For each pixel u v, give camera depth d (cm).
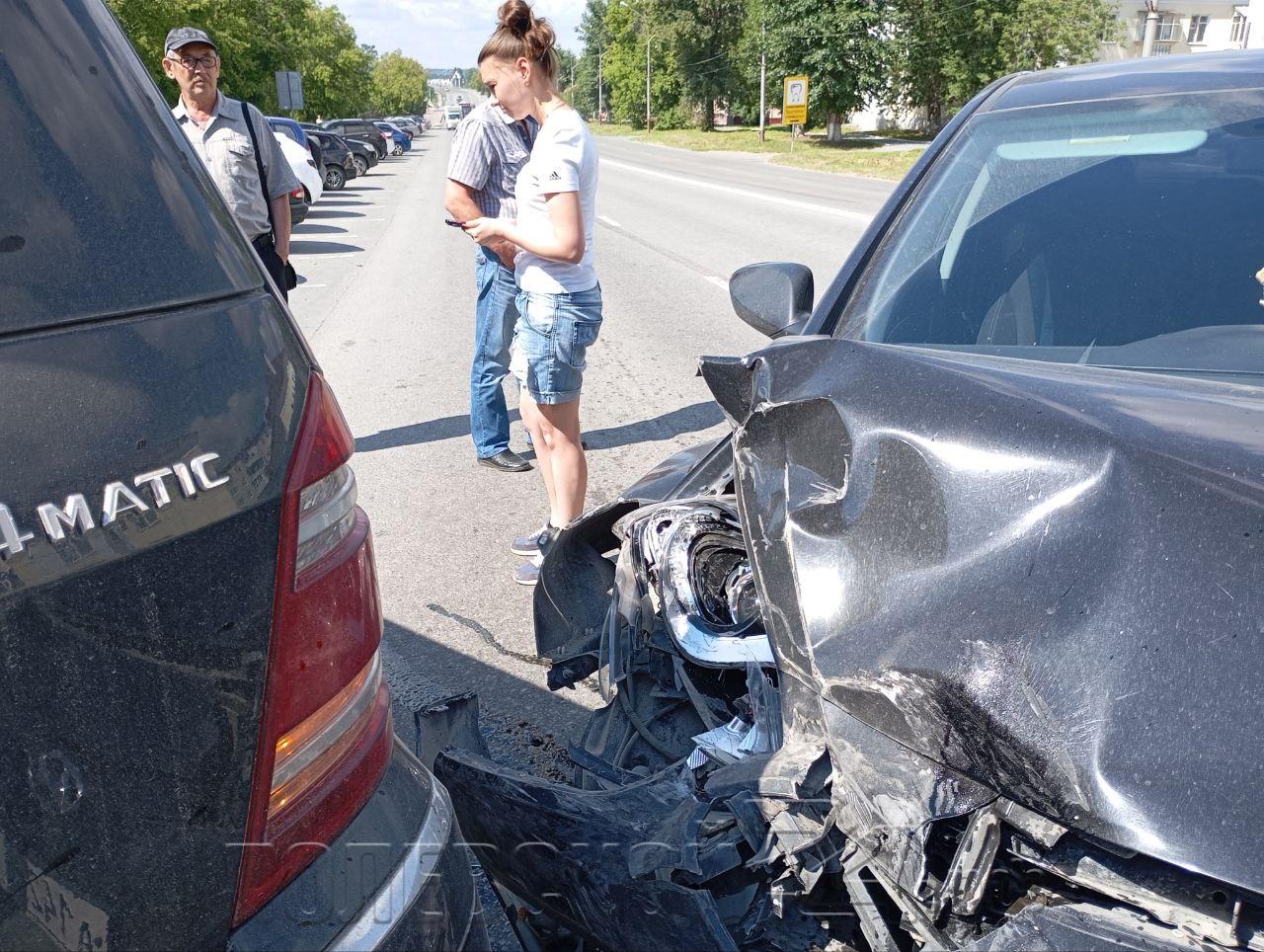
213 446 112
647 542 214
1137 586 137
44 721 100
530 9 354
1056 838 127
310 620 121
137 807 106
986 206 249
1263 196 235
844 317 242
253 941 115
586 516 252
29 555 99
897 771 140
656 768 198
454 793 180
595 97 14562
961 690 138
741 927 151
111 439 105
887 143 5347
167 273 114
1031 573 145
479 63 360
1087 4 4612
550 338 378
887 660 148
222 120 472
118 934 105
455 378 789
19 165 106
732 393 217
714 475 240
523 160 461
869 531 165
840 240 1505
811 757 150
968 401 172
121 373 107
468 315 1074
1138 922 121
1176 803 120
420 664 346
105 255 109
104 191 111
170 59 462
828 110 5553
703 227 1752
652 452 577
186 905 110
